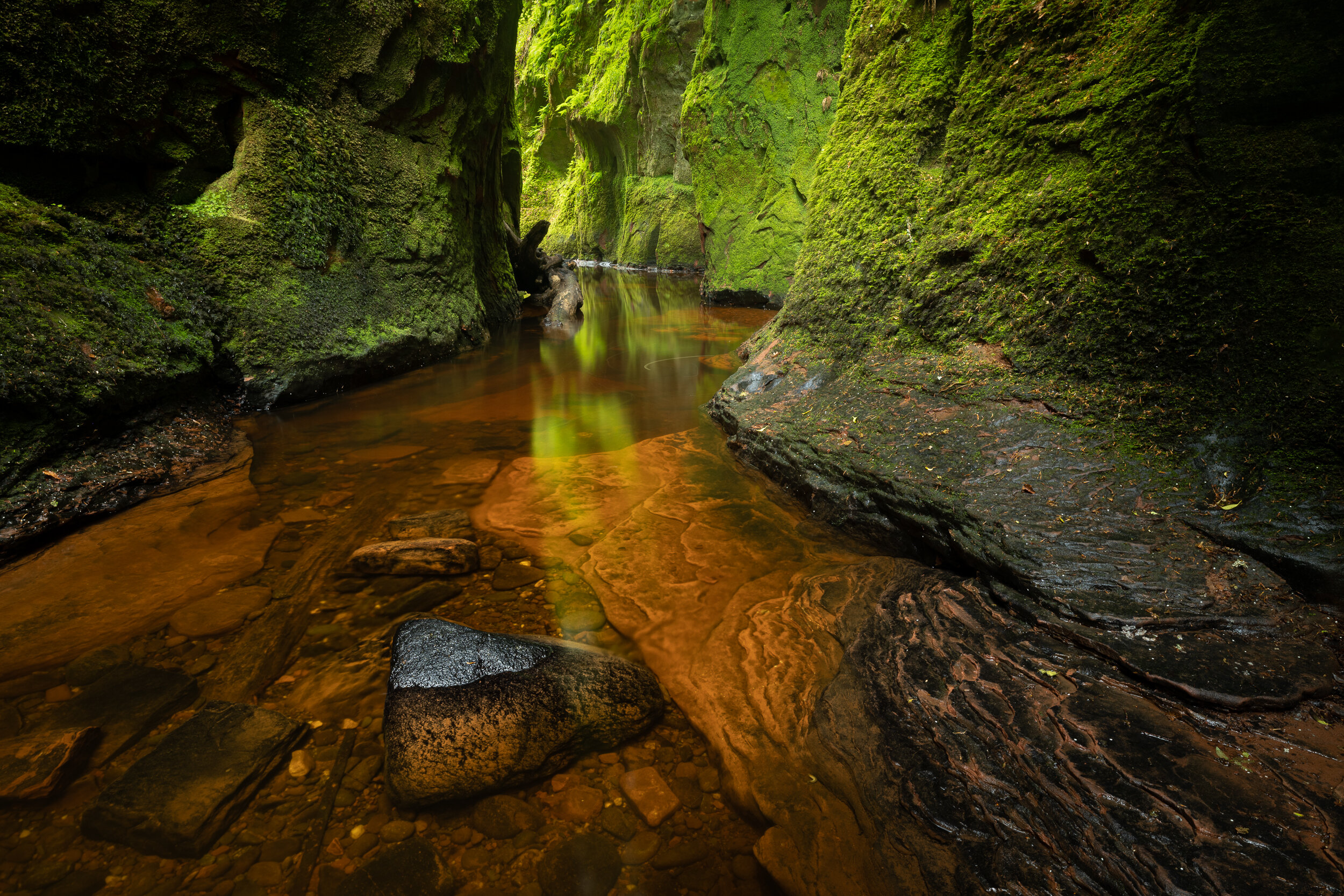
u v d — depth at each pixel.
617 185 27.50
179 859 1.71
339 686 2.39
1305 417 2.53
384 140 8.07
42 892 1.62
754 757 2.02
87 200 5.47
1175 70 3.11
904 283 4.62
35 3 4.91
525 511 3.93
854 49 6.03
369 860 1.72
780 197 15.05
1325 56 2.63
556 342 10.26
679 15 21.11
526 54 32.81
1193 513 2.61
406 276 8.21
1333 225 2.59
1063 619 2.33
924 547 3.16
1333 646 2.06
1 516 3.39
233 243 6.20
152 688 2.35
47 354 4.04
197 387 5.44
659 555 3.37
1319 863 1.43
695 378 7.68
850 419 4.19
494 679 2.19
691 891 1.65
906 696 2.16
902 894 1.55
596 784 1.98
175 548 3.43
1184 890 1.42
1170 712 1.90
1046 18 3.84
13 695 2.31
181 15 5.79
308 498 4.10
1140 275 3.15
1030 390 3.49
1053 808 1.67
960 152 4.45
